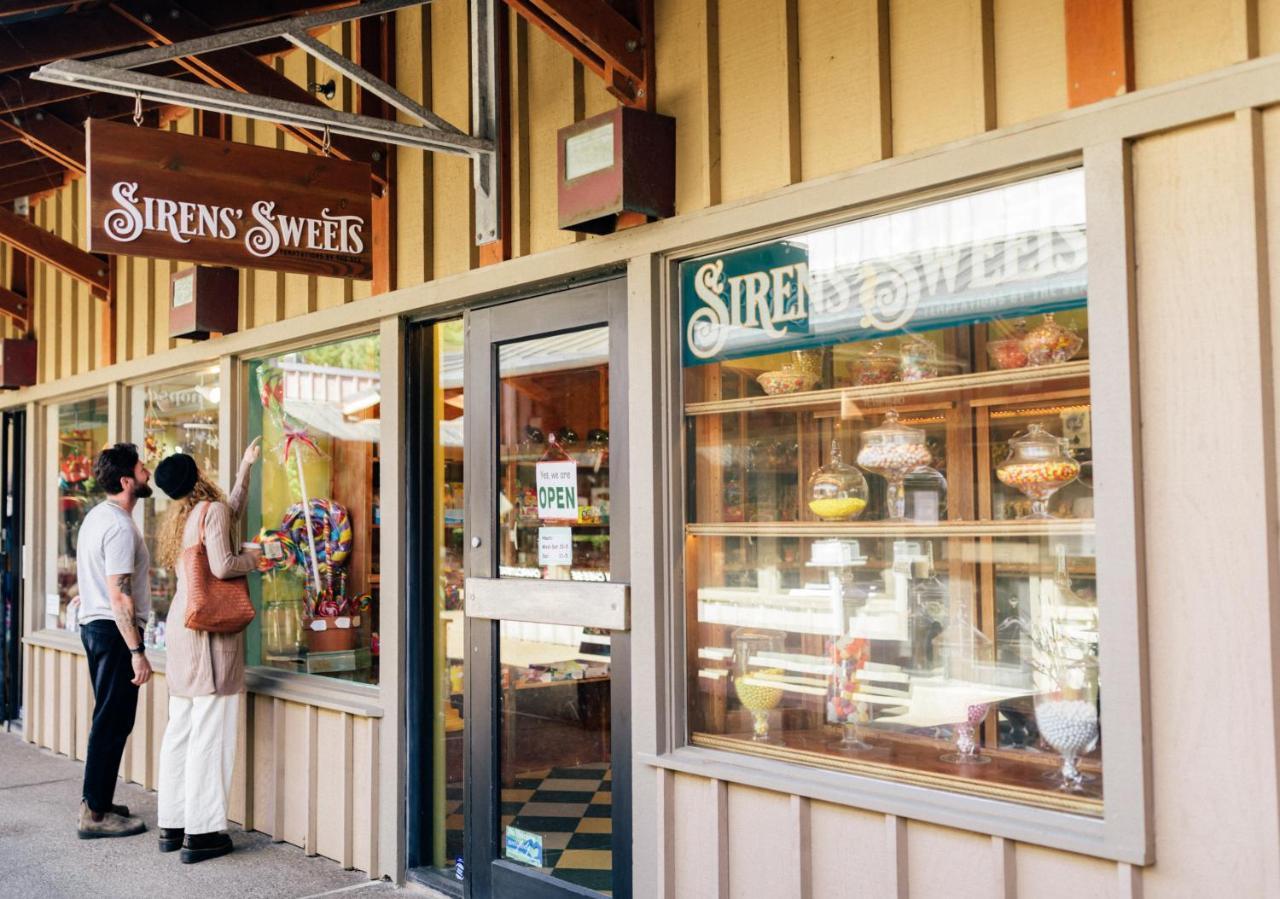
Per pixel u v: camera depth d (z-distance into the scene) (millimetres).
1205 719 2307
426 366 4582
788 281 3219
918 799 2812
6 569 7879
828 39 3047
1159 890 2363
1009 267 2719
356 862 4570
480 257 4133
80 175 5594
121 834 5055
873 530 3115
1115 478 2416
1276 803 2201
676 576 3469
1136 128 2398
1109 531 2424
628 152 3322
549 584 3814
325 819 4734
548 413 3910
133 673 5117
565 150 3527
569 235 3781
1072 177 2594
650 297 3463
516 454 4035
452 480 4496
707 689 3434
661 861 3363
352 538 4828
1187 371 2346
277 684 5066
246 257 3803
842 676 3170
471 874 4086
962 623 2920
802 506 3262
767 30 3189
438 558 4527
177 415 6000
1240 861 2252
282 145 5148
